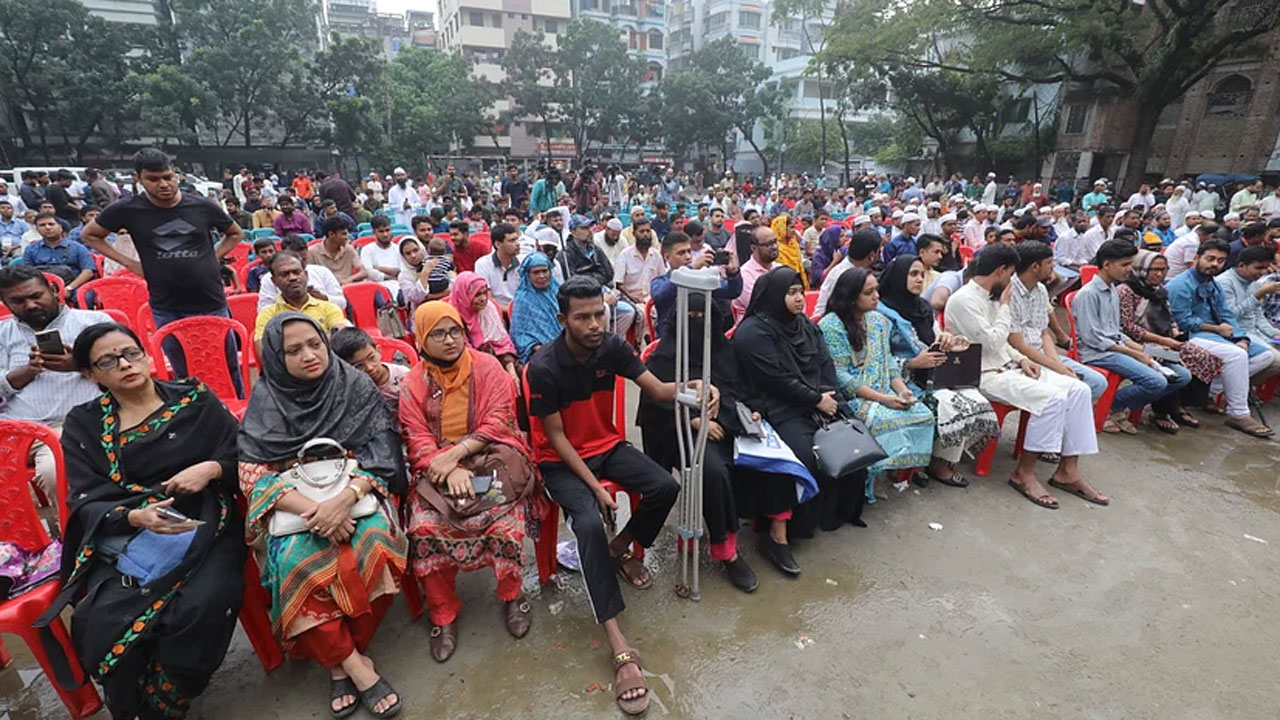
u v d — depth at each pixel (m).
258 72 24.98
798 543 3.21
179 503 2.20
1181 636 2.57
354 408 2.46
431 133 31.42
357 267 5.80
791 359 3.15
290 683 2.35
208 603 2.04
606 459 2.76
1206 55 15.81
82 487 2.13
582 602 2.78
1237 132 20.48
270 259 5.39
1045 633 2.59
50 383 3.02
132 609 1.97
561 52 34.12
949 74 23.52
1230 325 4.80
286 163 27.97
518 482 2.52
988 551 3.13
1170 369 4.41
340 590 2.13
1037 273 3.99
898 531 3.31
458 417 2.60
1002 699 2.27
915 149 29.14
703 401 2.51
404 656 2.46
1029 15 17.67
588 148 39.25
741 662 2.43
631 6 46.72
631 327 5.98
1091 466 4.02
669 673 2.37
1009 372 3.82
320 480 2.23
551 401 2.61
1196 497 3.65
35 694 2.30
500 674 2.37
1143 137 17.47
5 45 21.81
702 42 47.53
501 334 4.39
